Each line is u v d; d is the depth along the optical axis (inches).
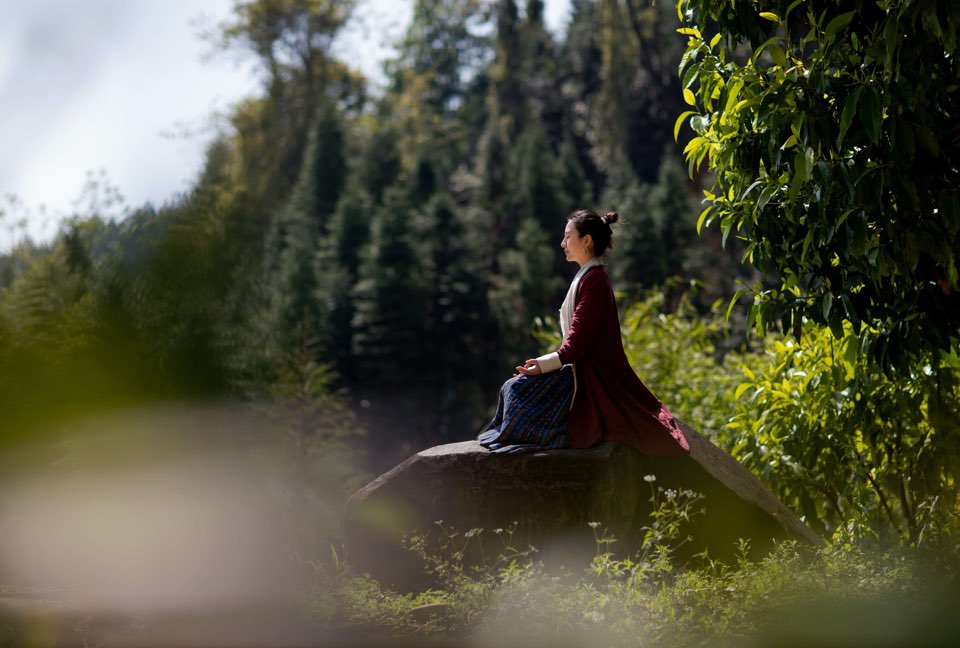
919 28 163.3
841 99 170.1
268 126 2106.3
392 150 2234.3
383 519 191.5
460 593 166.1
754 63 184.4
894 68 162.9
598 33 2288.4
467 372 1598.2
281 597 166.9
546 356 186.5
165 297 313.4
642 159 2085.4
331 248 1753.2
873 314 188.9
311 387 413.4
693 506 190.2
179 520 238.7
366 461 1439.5
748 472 214.8
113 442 269.9
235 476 281.0
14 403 276.5
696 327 391.9
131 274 317.1
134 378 291.3
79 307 303.4
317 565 199.6
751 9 187.6
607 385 189.2
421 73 2805.1
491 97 2303.2
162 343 305.0
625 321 400.8
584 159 2417.6
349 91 2460.6
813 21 172.7
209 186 352.2
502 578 173.9
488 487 185.5
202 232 332.8
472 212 1931.6
